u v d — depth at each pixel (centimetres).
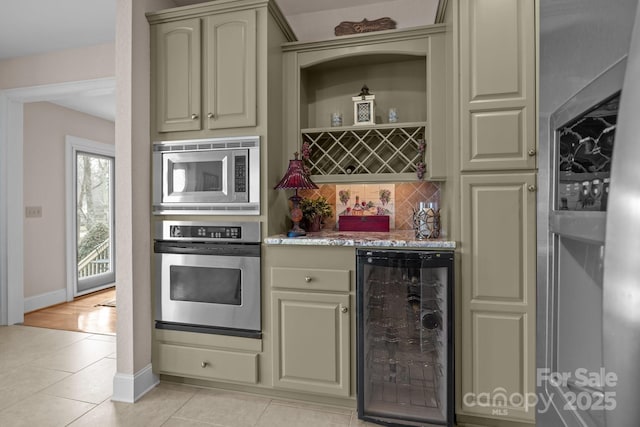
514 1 173
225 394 214
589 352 38
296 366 198
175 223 216
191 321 214
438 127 209
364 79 254
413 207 253
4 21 267
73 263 432
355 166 249
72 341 298
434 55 210
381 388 193
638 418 29
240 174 208
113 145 496
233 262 207
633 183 28
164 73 220
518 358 173
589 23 36
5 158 334
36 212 387
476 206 177
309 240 194
